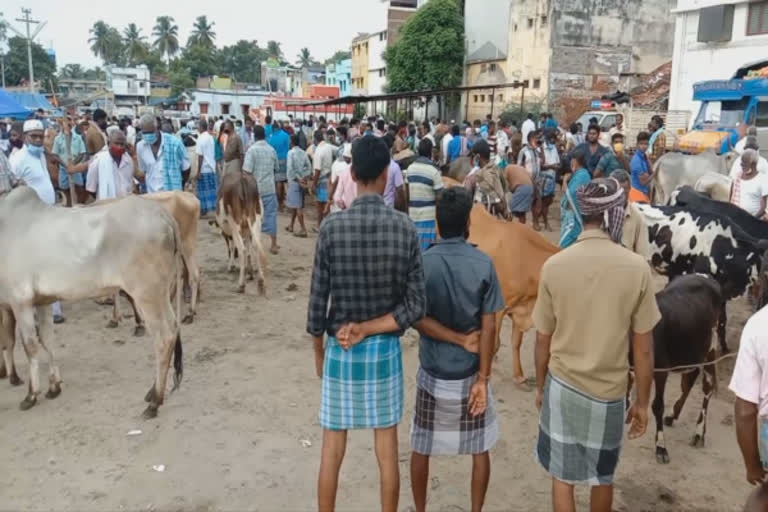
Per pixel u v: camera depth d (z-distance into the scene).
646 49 31.78
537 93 31.67
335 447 3.59
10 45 82.31
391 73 38.62
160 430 5.30
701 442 5.18
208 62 109.06
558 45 30.58
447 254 3.70
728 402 6.02
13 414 5.57
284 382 6.23
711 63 23.44
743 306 8.61
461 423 3.78
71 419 5.48
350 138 14.95
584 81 31.12
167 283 5.60
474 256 3.69
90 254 5.43
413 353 7.06
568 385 3.36
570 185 6.71
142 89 89.31
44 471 4.70
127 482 4.57
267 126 18.53
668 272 7.20
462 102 37.25
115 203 5.60
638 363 3.35
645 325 3.29
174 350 5.76
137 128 19.75
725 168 10.95
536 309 3.54
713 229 6.72
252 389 6.07
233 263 10.38
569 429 3.39
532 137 12.94
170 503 4.35
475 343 3.70
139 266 5.43
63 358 6.81
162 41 113.12
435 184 7.54
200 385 6.15
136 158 9.18
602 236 3.37
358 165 3.40
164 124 13.23
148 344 7.21
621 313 3.26
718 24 22.67
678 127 23.22
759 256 6.47
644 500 4.46
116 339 7.35
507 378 6.44
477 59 35.34
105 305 8.59
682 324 4.80
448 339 3.69
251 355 6.89
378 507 4.34
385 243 3.35
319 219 13.36
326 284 3.43
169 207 7.63
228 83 92.69
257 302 8.76
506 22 34.84
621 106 27.48
